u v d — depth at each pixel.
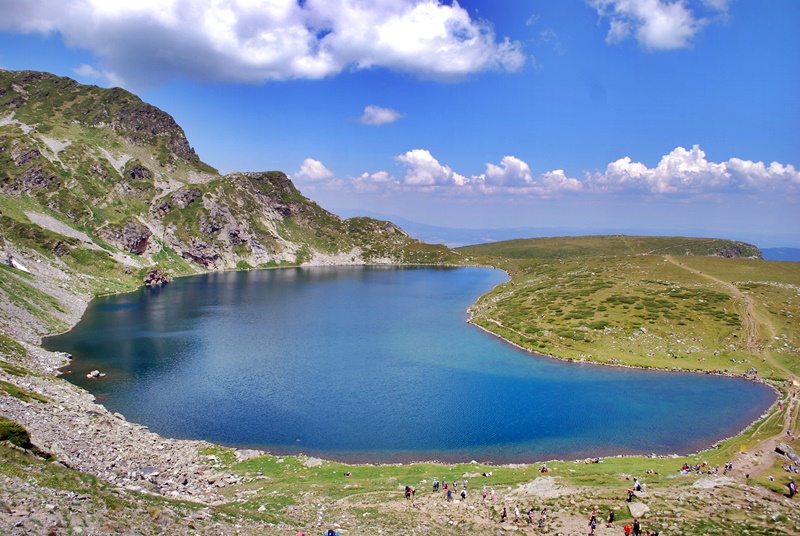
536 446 65.31
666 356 109.94
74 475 34.12
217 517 35.06
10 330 103.94
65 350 107.38
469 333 139.38
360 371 98.88
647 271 190.88
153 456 54.88
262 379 91.94
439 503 43.97
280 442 65.19
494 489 47.59
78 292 179.25
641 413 77.81
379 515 40.41
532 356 114.00
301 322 152.88
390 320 159.00
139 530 28.14
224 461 56.50
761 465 51.88
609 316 134.12
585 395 86.50
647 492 43.66
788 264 190.50
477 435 68.69
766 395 87.50
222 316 159.50
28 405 58.16
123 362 100.06
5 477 29.45
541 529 37.94
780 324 120.56
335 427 70.50
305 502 43.66
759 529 35.81
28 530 23.73
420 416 75.31
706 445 65.88
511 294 185.38
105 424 61.81
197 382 88.94
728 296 142.12
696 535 35.22
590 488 46.00
